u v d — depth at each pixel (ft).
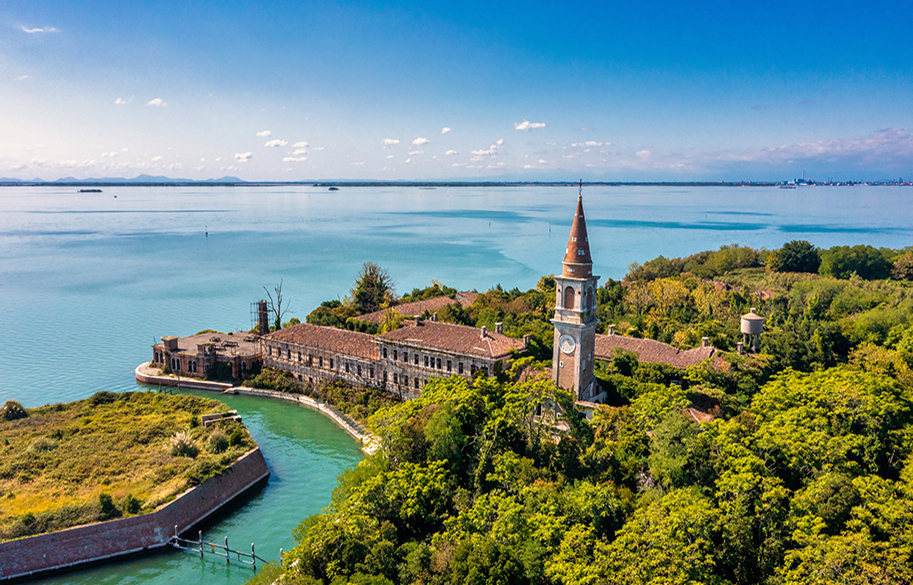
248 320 588.09
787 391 252.01
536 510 182.19
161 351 416.26
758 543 171.94
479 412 241.76
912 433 213.25
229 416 304.30
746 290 558.97
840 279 602.85
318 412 348.18
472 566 160.56
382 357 348.38
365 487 200.64
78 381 404.16
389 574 173.78
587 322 254.88
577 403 249.96
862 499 176.76
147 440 274.16
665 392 243.81
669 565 150.82
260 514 240.32
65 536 204.44
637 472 206.28
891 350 358.64
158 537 216.33
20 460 247.50
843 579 147.02
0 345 490.49
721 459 198.18
